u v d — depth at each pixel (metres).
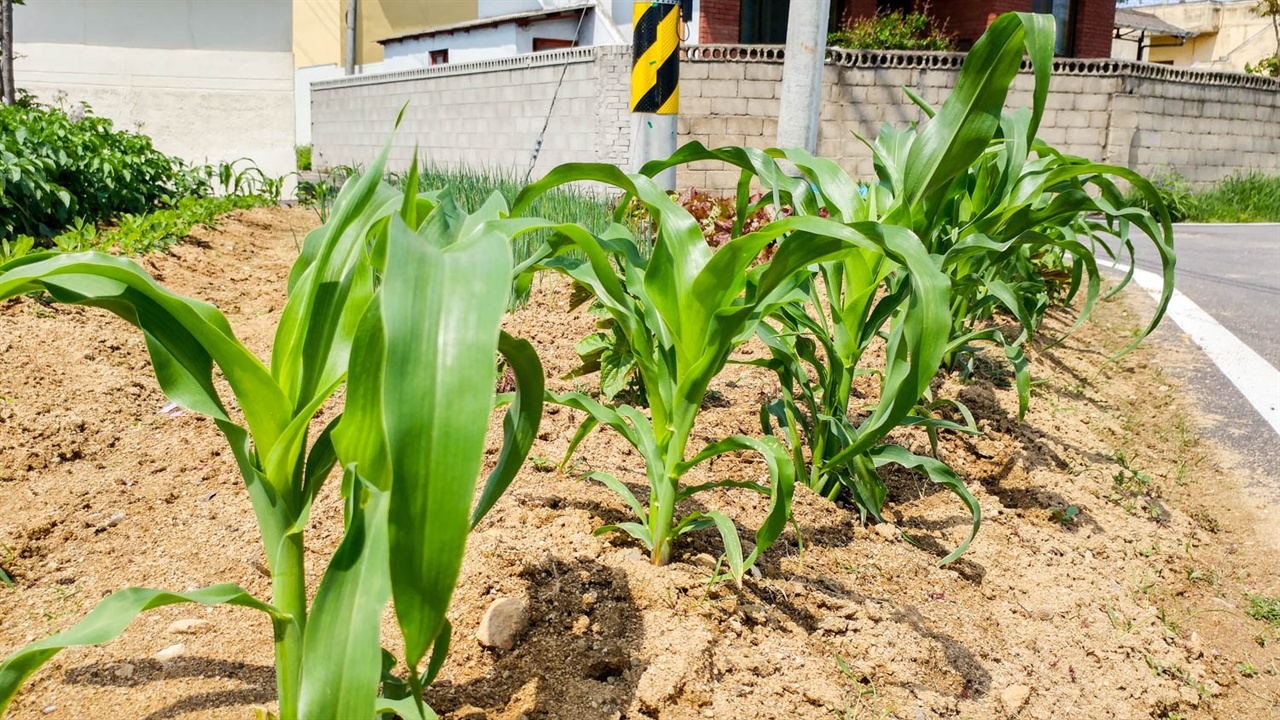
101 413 2.85
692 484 2.43
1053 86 11.01
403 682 1.36
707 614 1.85
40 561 2.02
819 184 2.39
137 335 3.64
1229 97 11.89
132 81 13.27
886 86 10.43
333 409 2.87
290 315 1.32
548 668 1.69
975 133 2.04
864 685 1.81
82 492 2.35
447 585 0.89
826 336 2.46
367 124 14.34
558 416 2.80
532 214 5.05
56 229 5.95
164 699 1.55
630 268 1.97
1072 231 3.51
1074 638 2.20
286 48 13.78
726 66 9.85
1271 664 2.29
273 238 7.21
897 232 1.50
